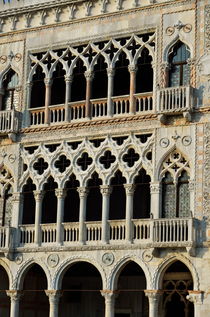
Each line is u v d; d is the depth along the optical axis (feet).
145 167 197.57
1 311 220.64
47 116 214.69
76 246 201.98
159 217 192.85
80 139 208.54
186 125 194.70
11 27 226.58
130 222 196.44
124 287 224.53
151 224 190.70
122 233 197.88
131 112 202.39
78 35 215.51
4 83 226.38
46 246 206.59
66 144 210.38
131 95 203.72
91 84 211.20
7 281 223.92
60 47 217.77
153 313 189.16
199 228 187.42
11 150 218.79
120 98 205.57
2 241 211.41
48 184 214.69
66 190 208.74
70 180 209.56
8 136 219.00
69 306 234.17
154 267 191.01
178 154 195.00
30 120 218.59
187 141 193.57
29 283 227.20
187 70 199.00
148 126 199.41
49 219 220.02
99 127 206.59
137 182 202.18
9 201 217.97
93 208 220.43
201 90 194.59
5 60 225.97
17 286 209.26
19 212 213.87
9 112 218.59
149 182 201.26
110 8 212.23
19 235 212.02
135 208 211.61
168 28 202.39
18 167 216.33
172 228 188.34
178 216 192.13
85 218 203.72
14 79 225.56
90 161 206.69
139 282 222.48
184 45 201.16
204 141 191.62
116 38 209.97
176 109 193.47
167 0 204.03
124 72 217.77
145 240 193.57
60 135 211.82
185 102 193.06
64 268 203.82
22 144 217.56
